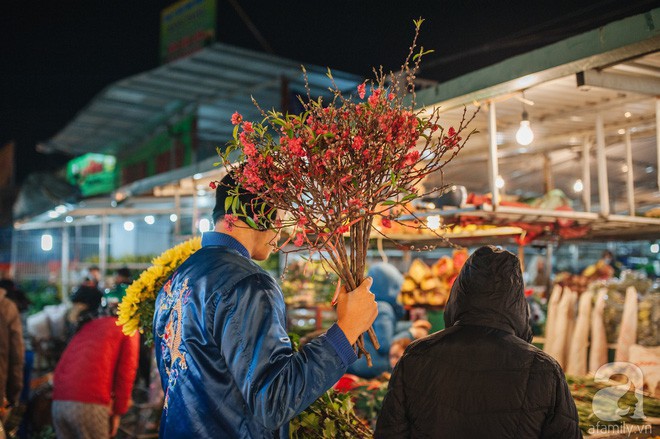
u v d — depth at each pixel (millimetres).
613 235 5645
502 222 4555
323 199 2094
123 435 6238
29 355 6754
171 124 15062
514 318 2195
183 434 2041
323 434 2592
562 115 4898
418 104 4223
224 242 2268
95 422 4602
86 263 14414
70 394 4609
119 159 18891
